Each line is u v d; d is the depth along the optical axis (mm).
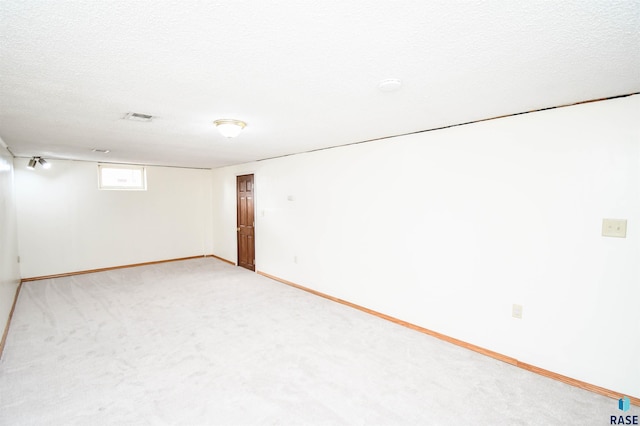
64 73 1727
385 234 3604
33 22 1198
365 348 2912
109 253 6051
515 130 2582
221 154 4938
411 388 2305
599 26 1243
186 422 1958
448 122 2855
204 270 6062
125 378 2428
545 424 1940
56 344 2984
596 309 2258
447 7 1111
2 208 3555
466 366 2607
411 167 3316
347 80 1843
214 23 1221
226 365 2615
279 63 1609
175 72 1724
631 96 2088
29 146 4094
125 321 3539
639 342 2105
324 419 1989
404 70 1704
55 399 2178
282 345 2967
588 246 2279
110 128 3064
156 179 6609
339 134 3387
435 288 3156
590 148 2248
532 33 1304
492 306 2762
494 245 2732
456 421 1972
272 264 5473
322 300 4305
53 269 5457
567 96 2145
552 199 2420
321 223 4449
